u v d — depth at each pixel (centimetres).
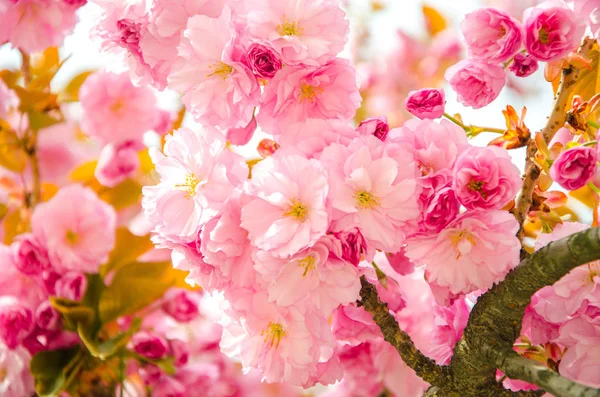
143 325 109
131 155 116
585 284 79
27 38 106
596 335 79
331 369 82
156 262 106
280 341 78
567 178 77
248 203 75
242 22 78
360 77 80
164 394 107
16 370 101
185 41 79
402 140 78
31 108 111
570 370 80
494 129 83
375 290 80
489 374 78
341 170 76
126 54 85
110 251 110
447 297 79
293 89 78
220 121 79
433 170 77
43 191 117
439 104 81
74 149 126
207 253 76
